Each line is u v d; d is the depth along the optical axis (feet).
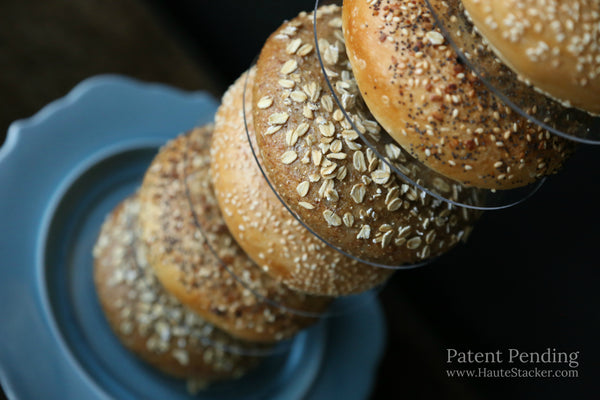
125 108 1.56
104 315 1.43
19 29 1.66
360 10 0.91
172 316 1.35
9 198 1.41
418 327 1.78
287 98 0.96
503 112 0.89
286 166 0.95
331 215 0.96
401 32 0.89
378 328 1.55
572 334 1.49
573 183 1.37
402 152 0.94
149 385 1.41
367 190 0.96
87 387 1.34
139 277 1.37
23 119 1.62
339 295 1.11
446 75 0.88
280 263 1.06
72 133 1.50
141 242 1.35
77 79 1.70
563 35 0.80
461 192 0.95
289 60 0.98
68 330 1.39
